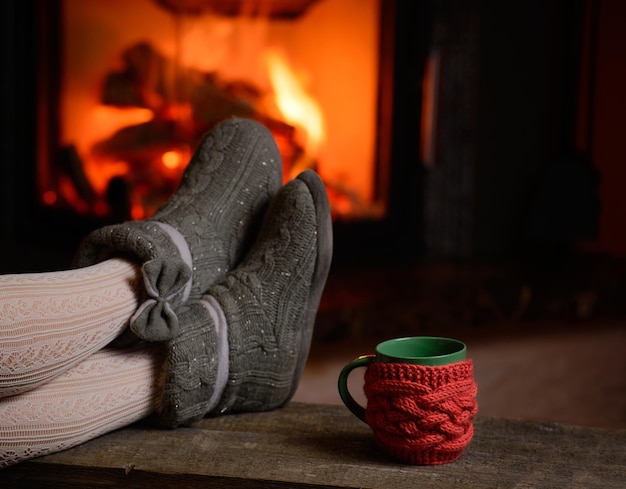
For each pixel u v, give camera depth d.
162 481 1.03
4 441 1.01
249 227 1.27
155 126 2.43
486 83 2.71
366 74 2.49
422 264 2.64
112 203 2.38
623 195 2.95
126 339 1.11
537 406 1.82
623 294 2.56
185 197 1.25
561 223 2.70
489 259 2.75
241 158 1.28
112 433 1.11
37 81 2.52
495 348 2.21
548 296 2.44
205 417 1.17
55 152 2.55
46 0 2.49
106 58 2.48
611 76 2.93
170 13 2.42
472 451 1.08
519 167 2.78
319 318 2.15
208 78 2.42
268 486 1.01
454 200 2.73
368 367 1.06
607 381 1.98
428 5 2.50
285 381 1.18
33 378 1.02
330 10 2.47
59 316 1.03
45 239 2.53
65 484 1.04
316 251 1.19
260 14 2.44
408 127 2.51
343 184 2.50
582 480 1.02
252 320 1.15
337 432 1.13
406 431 1.02
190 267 1.17
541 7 2.74
